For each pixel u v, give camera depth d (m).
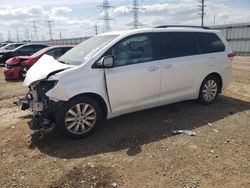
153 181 3.76
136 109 5.53
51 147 4.74
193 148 4.61
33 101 4.89
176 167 4.07
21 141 5.02
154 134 5.14
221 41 6.92
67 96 4.71
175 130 5.31
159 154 4.43
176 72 5.89
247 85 9.70
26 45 17.50
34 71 5.19
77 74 4.81
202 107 6.62
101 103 5.16
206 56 6.45
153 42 5.65
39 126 4.84
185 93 6.21
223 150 4.55
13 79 12.33
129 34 5.37
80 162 4.24
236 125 5.58
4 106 7.59
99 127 5.50
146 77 5.45
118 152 4.52
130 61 5.30
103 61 4.86
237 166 4.09
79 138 5.00
